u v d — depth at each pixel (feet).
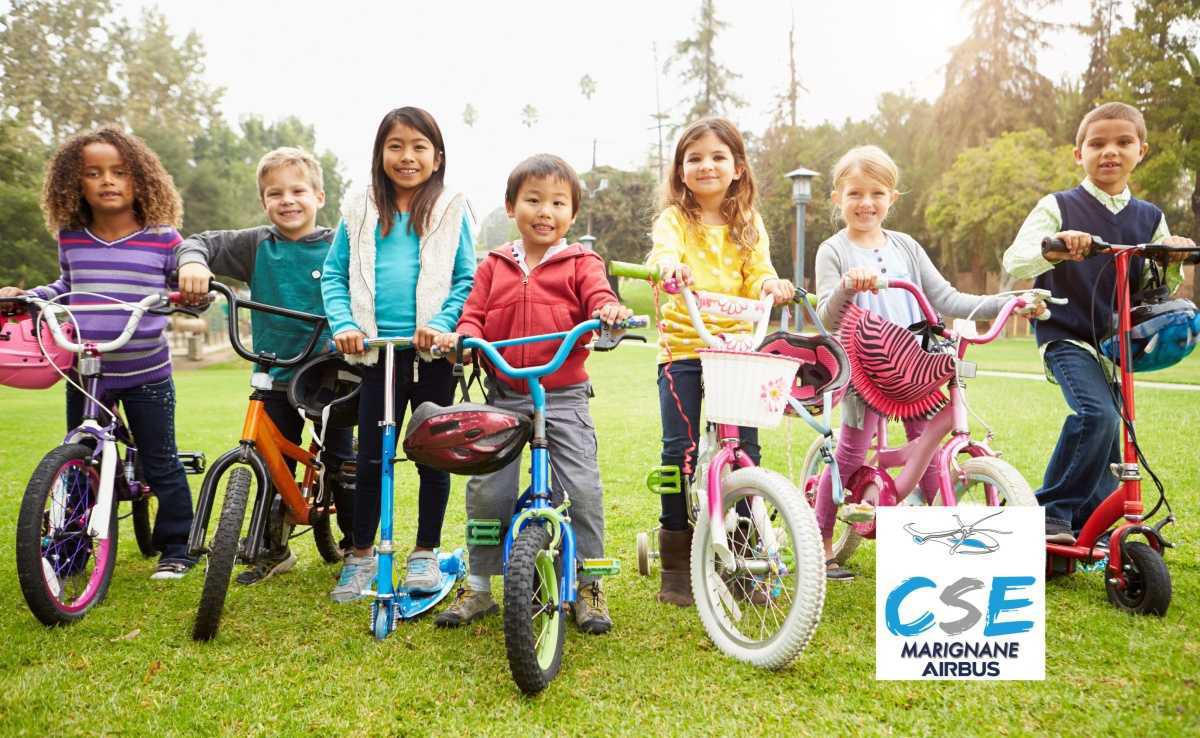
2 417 29.35
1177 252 9.48
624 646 8.61
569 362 9.45
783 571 8.39
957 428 9.43
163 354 11.27
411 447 7.78
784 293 9.40
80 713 7.06
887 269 11.06
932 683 7.55
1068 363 10.82
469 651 8.46
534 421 8.41
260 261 11.48
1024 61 115.65
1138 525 9.24
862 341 9.45
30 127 99.19
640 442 22.07
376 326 10.25
